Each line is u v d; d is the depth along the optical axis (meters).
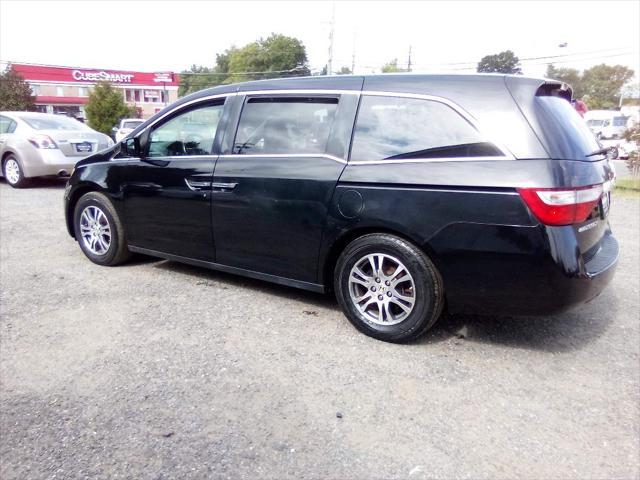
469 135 3.12
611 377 3.07
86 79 56.03
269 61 75.44
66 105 55.78
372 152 3.43
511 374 3.09
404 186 3.24
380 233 3.39
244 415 2.64
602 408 2.75
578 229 2.99
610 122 37.56
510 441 2.47
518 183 2.91
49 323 3.71
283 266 3.86
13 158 10.00
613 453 2.38
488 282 3.09
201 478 2.20
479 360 3.25
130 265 5.11
